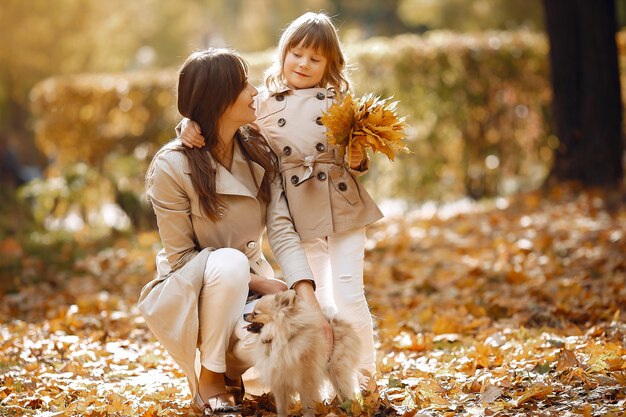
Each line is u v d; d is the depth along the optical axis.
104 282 10.14
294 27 5.20
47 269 11.01
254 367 4.87
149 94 16.34
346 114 4.79
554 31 13.59
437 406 4.79
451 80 15.45
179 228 4.93
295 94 5.17
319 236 4.98
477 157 15.60
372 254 10.92
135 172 15.64
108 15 27.73
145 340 7.25
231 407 4.77
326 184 5.01
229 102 4.84
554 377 5.14
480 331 7.03
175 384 5.70
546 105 15.52
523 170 15.73
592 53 13.37
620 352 5.43
